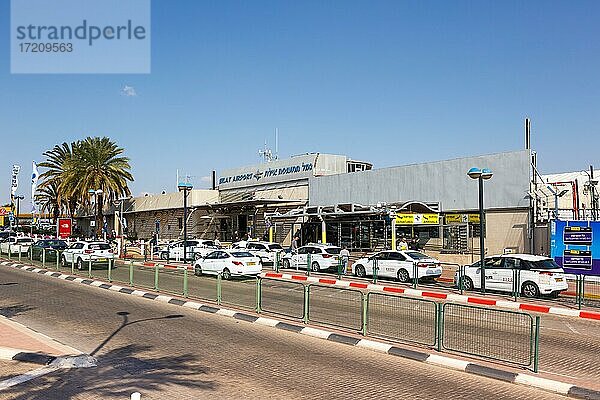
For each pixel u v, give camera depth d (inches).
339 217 1569.9
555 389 362.6
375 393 350.6
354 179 1614.2
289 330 555.5
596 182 1390.3
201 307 685.9
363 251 1519.4
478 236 1307.8
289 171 1860.2
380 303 584.4
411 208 1428.4
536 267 823.1
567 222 976.9
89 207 2677.2
